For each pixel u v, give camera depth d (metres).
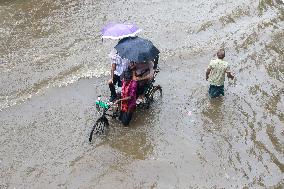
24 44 11.34
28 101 9.43
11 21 12.35
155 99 9.73
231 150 8.43
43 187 7.44
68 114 9.12
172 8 13.81
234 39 12.33
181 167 7.98
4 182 7.50
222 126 9.04
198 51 11.62
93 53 11.16
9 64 10.54
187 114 9.33
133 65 8.66
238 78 10.59
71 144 8.37
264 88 10.28
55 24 12.36
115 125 8.88
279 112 9.51
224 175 7.87
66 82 10.06
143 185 7.58
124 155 8.17
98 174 7.75
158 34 12.25
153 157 8.17
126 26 8.88
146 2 14.09
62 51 11.16
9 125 8.77
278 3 14.68
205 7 14.03
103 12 13.20
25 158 8.02
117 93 8.88
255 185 7.70
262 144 8.61
